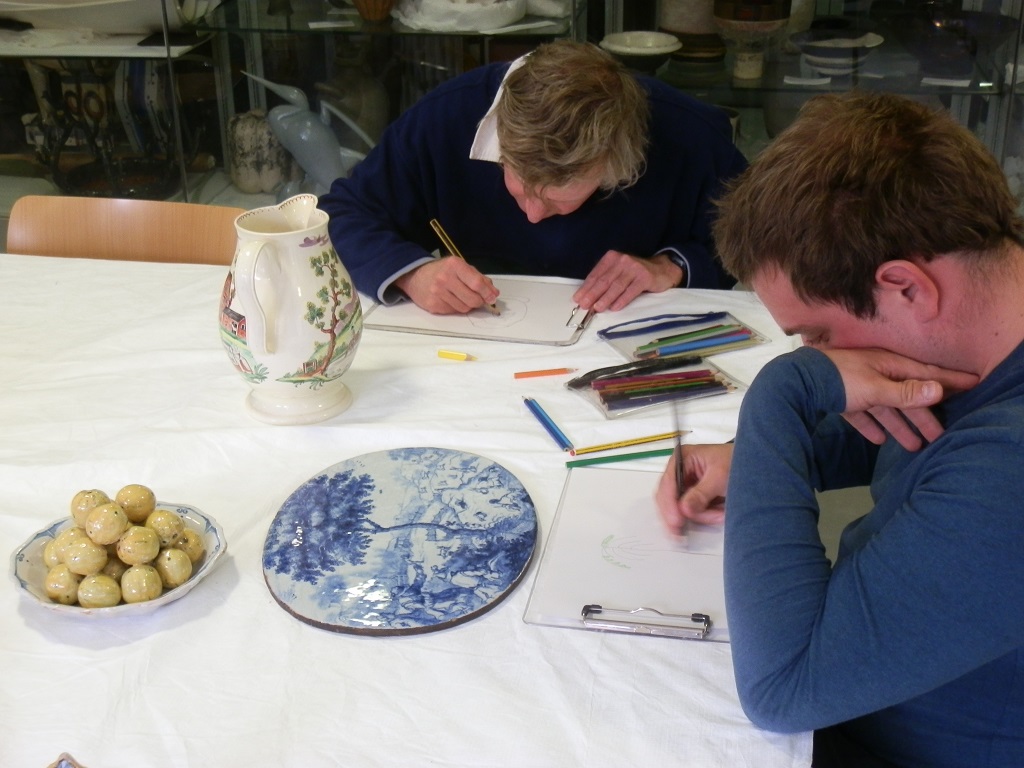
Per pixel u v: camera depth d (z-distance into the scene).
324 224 1.03
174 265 1.49
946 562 0.63
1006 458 0.63
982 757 0.76
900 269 0.67
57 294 1.40
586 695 0.73
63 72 2.44
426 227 1.66
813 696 0.66
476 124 1.53
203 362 1.22
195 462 1.02
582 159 1.23
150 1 2.32
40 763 0.69
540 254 1.58
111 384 1.17
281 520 0.91
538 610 0.81
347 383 1.17
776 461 0.74
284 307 1.01
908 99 0.72
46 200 1.63
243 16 2.36
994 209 0.67
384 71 2.39
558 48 1.28
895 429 0.77
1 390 1.16
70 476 1.00
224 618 0.81
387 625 0.79
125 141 2.52
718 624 0.79
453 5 2.27
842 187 0.68
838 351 0.77
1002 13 2.20
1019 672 0.72
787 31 2.31
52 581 0.80
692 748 0.69
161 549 0.83
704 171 1.52
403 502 0.93
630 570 0.85
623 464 1.00
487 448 1.04
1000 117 2.29
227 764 0.69
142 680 0.75
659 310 1.34
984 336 0.70
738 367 1.18
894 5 2.27
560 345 1.25
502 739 0.70
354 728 0.71
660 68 2.38
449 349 1.24
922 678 0.64
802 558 0.71
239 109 2.46
